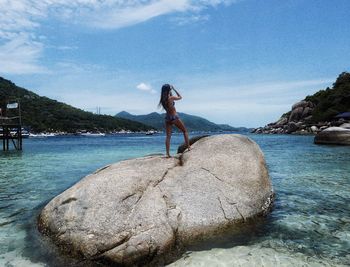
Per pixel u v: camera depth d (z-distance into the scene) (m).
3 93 160.62
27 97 179.38
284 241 7.96
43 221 8.00
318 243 7.89
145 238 6.79
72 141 81.81
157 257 6.81
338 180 15.70
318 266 6.73
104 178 8.29
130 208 7.43
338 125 77.31
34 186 14.94
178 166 9.55
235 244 7.67
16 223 9.41
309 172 18.31
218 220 8.01
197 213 7.92
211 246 7.51
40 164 24.27
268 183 10.05
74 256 6.88
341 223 9.30
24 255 7.21
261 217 9.10
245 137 11.16
